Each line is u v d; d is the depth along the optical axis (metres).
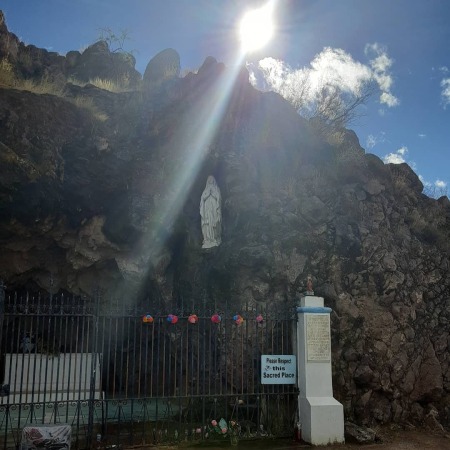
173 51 15.77
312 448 8.48
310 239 11.29
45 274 12.70
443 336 11.27
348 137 14.93
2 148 10.38
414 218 13.26
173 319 8.81
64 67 17.36
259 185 12.41
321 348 9.31
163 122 13.16
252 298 10.72
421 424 10.29
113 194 12.26
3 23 14.33
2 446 8.16
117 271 12.79
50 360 11.54
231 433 8.80
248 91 13.52
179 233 12.50
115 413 10.46
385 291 11.09
